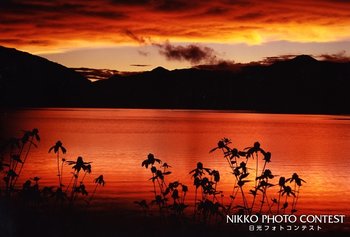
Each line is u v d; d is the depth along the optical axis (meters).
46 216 8.71
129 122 94.25
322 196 14.35
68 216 9.36
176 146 37.72
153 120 109.06
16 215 7.98
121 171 20.17
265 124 95.56
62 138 45.81
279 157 29.53
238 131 66.50
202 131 64.56
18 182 14.56
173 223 9.32
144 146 37.28
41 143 37.47
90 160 25.59
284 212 11.04
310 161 27.00
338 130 73.00
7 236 7.18
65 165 21.30
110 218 9.88
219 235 8.50
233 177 17.94
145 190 14.77
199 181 8.09
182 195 13.68
